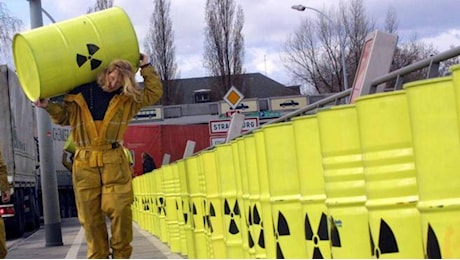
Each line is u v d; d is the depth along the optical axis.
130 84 6.00
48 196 18.12
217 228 8.24
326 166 4.17
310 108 6.72
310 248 4.67
